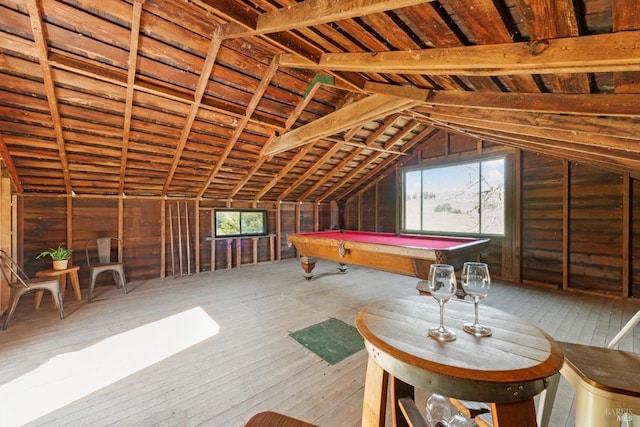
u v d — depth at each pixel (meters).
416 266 3.32
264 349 2.59
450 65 1.66
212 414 1.78
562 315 3.40
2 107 2.94
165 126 3.85
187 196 5.78
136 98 3.30
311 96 3.85
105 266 4.17
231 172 5.42
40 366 2.30
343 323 3.18
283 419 0.80
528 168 4.93
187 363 2.35
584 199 4.36
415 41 1.71
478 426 1.17
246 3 1.99
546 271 4.75
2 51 2.54
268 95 3.80
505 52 1.45
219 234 6.12
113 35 2.63
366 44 1.96
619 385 1.12
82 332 2.94
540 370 0.81
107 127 3.58
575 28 1.21
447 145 6.12
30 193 4.16
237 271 5.98
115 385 2.06
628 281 3.98
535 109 1.94
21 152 3.50
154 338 2.81
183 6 2.53
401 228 7.03
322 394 1.97
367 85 2.95
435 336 1.04
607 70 1.27
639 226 3.94
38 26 2.35
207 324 3.15
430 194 6.54
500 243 5.28
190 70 3.16
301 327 3.08
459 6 1.27
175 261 5.59
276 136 4.64
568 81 1.64
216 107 3.64
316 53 2.40
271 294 4.30
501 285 4.79
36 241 4.23
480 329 1.09
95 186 4.58
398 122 5.48
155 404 1.86
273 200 7.18
